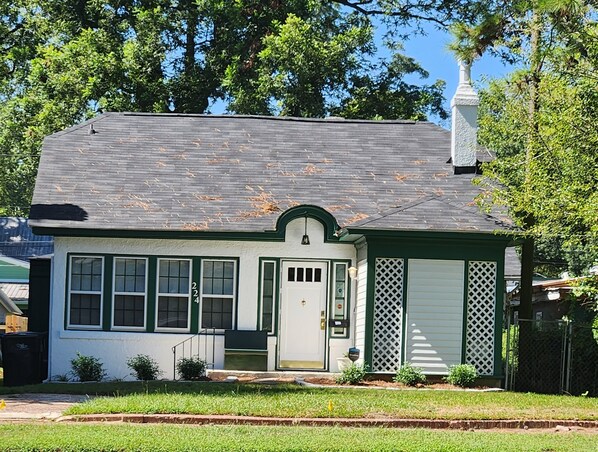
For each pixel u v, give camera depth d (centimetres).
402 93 4003
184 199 2245
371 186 2317
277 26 3706
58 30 4122
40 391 1734
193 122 2552
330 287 2164
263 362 2111
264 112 3681
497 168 2083
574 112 1897
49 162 2345
